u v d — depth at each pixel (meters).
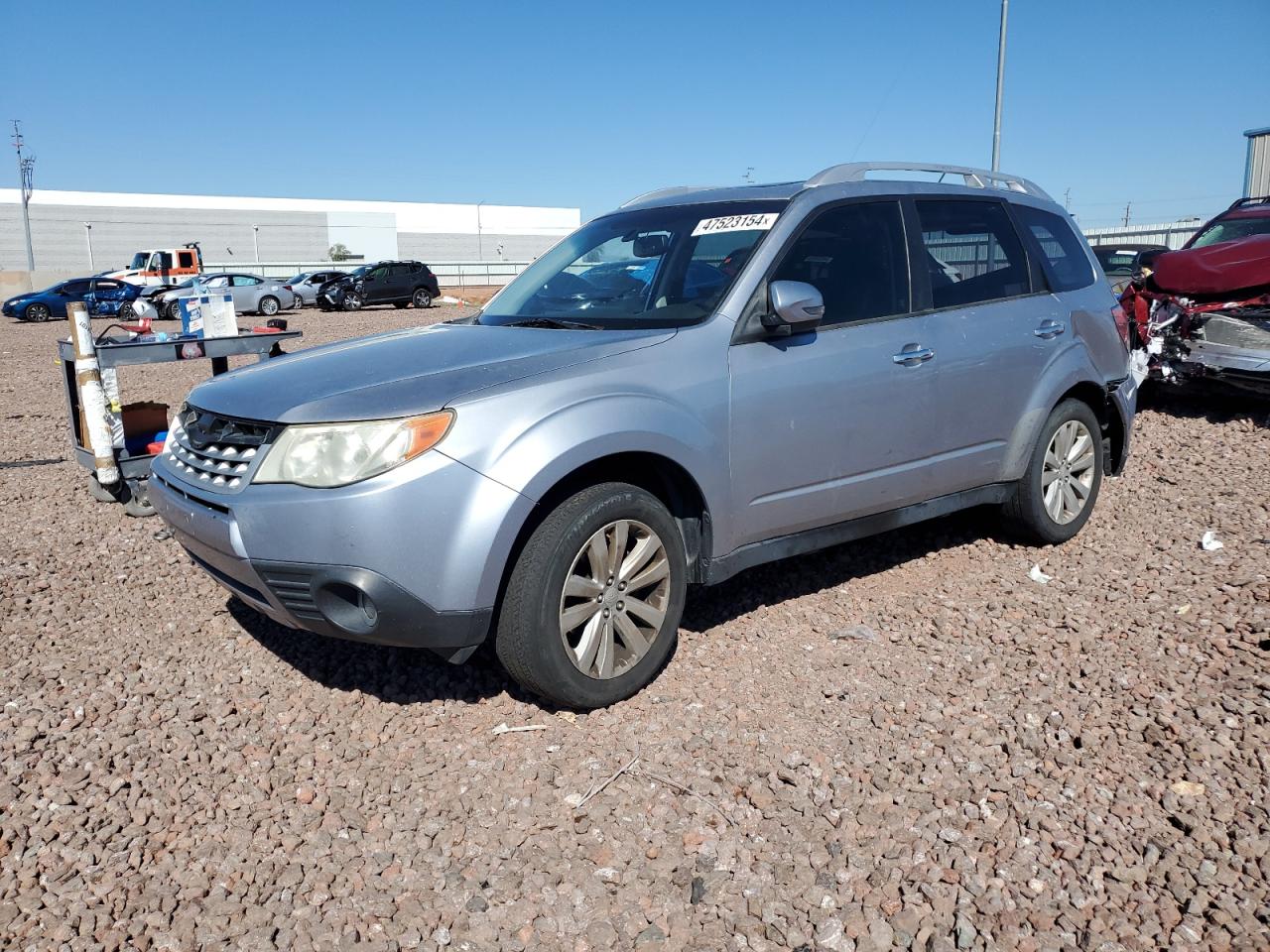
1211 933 2.47
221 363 6.69
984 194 5.16
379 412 3.30
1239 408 8.73
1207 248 8.41
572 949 2.52
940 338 4.61
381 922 2.62
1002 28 19.38
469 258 90.50
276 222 82.75
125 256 77.94
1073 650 4.06
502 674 3.99
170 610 4.72
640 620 3.78
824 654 4.12
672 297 4.22
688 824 3.00
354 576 3.22
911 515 4.73
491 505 3.28
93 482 6.67
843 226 4.46
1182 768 3.17
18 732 3.54
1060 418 5.23
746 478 3.99
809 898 2.67
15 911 2.65
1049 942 2.48
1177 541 5.36
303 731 3.59
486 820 3.04
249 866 2.84
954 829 2.93
